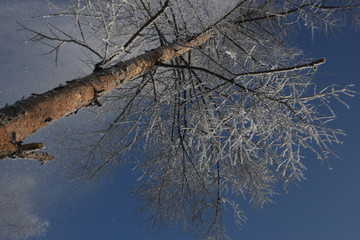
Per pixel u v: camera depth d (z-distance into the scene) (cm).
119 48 350
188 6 468
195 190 483
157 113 413
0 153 205
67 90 264
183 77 457
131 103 449
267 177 460
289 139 371
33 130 230
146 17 445
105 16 401
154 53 392
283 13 477
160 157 480
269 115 405
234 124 358
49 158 230
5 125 205
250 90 363
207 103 465
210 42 513
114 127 442
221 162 481
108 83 310
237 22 499
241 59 523
